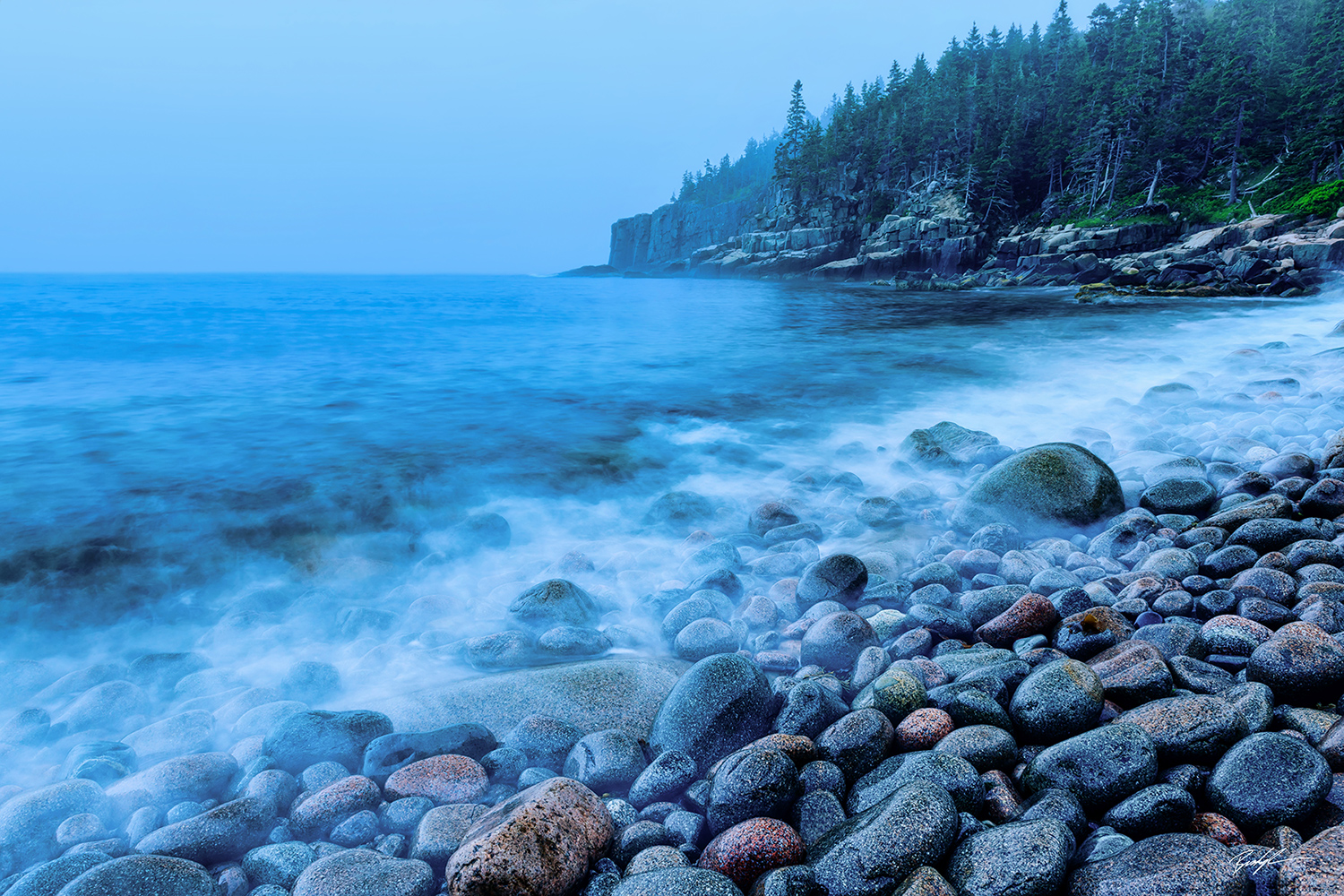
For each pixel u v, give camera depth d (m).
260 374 18.14
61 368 18.72
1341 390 10.88
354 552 7.57
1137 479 7.85
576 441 11.79
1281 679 3.34
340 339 25.91
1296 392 12.08
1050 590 5.20
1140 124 67.50
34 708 4.73
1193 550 5.65
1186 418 10.68
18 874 3.08
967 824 2.74
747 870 2.68
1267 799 2.60
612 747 3.66
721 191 186.25
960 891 2.42
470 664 5.04
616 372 18.55
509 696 4.41
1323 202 46.38
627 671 4.68
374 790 3.46
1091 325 26.78
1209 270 43.09
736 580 5.86
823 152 100.31
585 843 2.83
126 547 7.64
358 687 4.77
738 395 15.33
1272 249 42.00
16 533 7.90
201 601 6.60
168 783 3.55
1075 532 6.83
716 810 3.02
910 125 90.62
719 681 3.84
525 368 19.12
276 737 3.82
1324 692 3.28
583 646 5.05
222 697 4.74
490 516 7.67
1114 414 12.14
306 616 5.97
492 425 12.94
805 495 8.76
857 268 80.25
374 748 3.74
